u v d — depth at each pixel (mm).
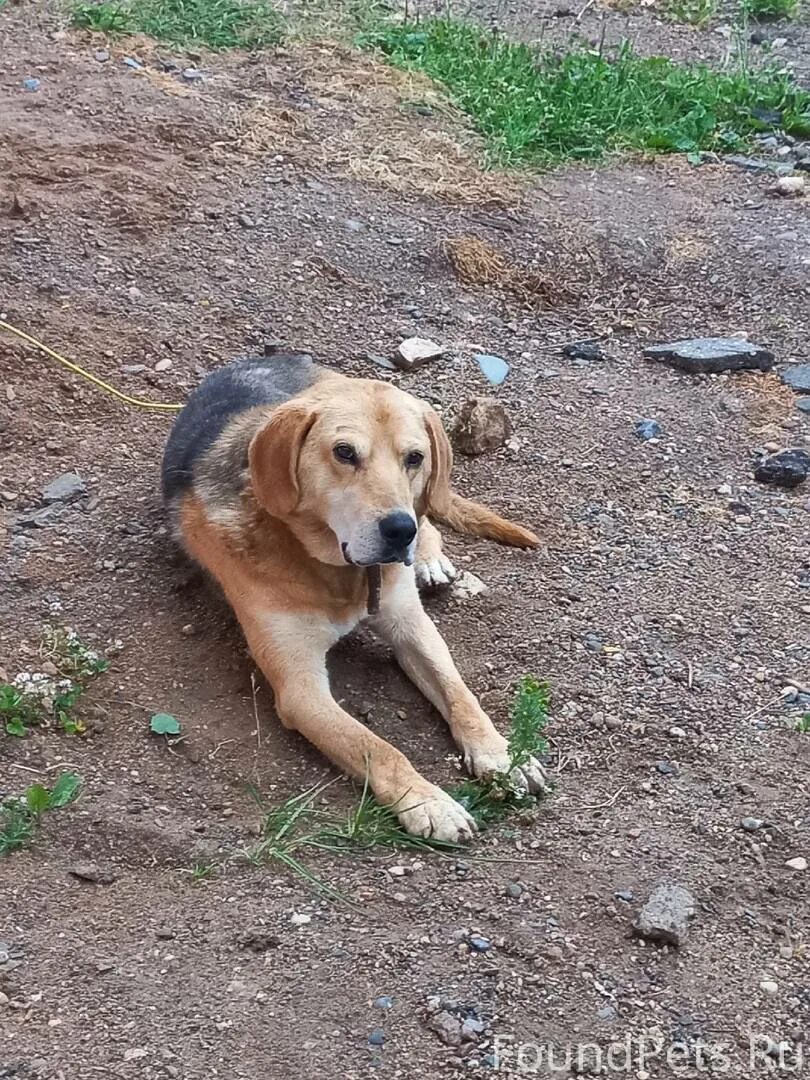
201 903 2500
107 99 4270
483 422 3359
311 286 3785
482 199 4273
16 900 2486
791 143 5094
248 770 2699
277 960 2430
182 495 2928
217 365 3514
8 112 4070
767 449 3434
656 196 4547
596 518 3232
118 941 2445
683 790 2689
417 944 2453
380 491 2648
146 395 3402
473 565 3096
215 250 3809
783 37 6367
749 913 2525
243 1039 2344
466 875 2551
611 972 2438
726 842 2613
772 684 2873
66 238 3715
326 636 2771
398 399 2746
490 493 3279
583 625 2971
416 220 4086
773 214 4434
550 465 3361
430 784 2645
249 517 2768
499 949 2453
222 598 2961
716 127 5148
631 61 5570
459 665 2891
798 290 3969
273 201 4008
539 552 3135
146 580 2990
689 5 6590
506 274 3988
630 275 4066
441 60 5215
